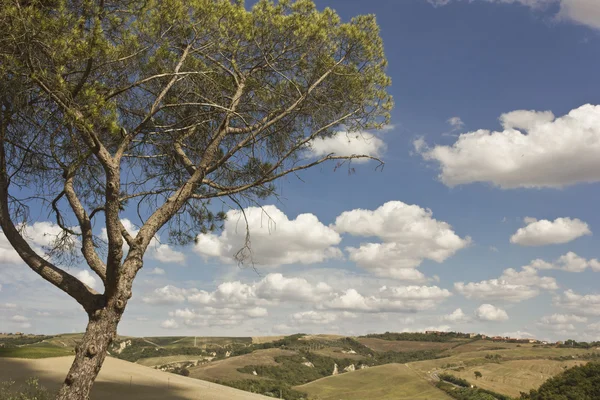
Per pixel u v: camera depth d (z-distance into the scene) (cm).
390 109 1188
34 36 769
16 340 8344
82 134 809
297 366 13525
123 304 826
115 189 827
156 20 949
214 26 1042
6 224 853
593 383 4250
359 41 1141
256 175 1130
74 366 782
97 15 854
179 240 1161
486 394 10138
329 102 1148
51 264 852
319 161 1034
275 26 1094
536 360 13562
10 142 922
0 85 805
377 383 11981
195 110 1098
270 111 1124
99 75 903
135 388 2717
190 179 954
